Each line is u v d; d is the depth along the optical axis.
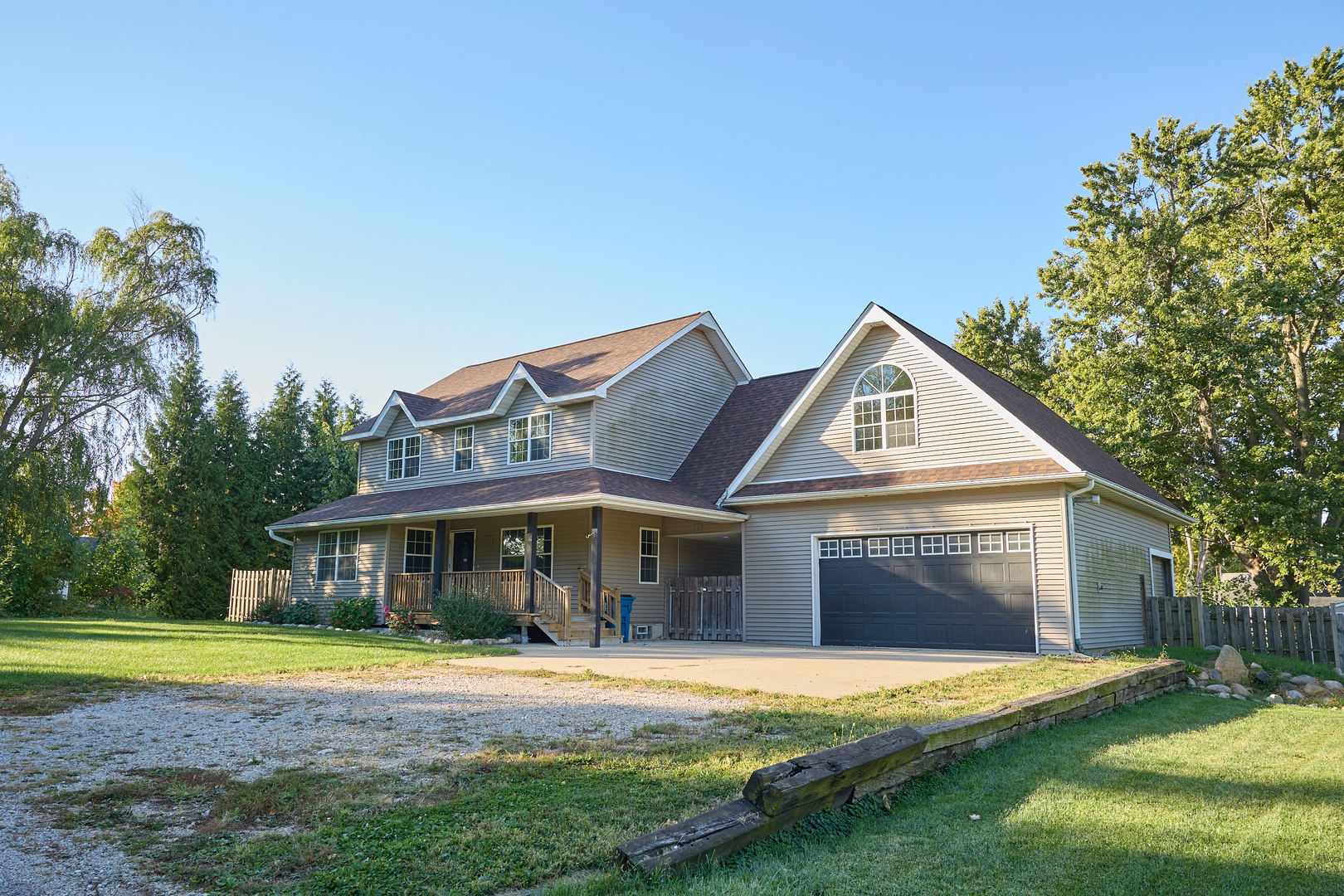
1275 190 30.05
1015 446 17.53
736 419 25.67
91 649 15.12
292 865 4.55
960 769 6.95
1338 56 29.03
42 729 8.05
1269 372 28.25
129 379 28.31
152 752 7.13
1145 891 4.47
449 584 21.75
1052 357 36.16
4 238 26.48
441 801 5.74
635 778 6.33
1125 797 6.21
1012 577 17.08
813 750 7.25
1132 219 30.64
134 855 4.68
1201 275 29.12
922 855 4.98
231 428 38.31
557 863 4.62
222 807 5.53
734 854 4.85
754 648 18.11
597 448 22.20
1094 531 17.98
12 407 27.19
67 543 29.16
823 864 4.78
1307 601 27.88
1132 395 28.14
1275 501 26.39
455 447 25.62
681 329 25.11
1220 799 6.21
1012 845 5.15
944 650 17.22
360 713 9.12
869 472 19.41
